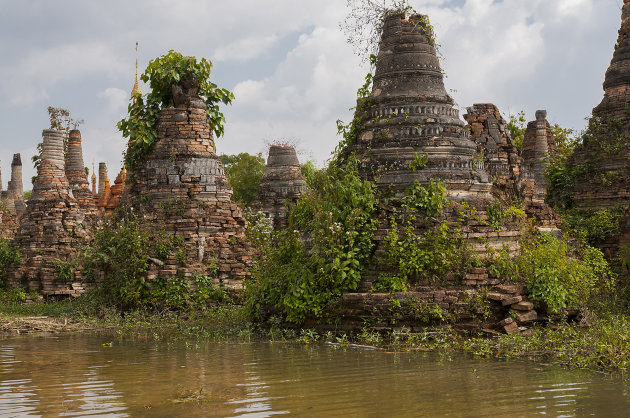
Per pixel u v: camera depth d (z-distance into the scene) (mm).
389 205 16297
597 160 28859
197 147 23328
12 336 16672
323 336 15195
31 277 25469
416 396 9148
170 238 21688
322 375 10664
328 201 16297
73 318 20172
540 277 15445
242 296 21062
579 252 22359
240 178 57500
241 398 9070
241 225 23266
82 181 32312
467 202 16578
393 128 17250
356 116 18250
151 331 17453
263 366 11555
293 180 34594
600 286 20172
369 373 10805
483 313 14789
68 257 26156
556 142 41656
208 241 22203
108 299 21516
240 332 16016
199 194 22891
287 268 16516
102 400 9000
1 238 28625
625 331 12977
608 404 8680
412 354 12773
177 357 12711
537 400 8906
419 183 16219
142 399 9047
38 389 9758
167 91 23938
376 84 18156
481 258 15711
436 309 14508
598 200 28422
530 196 24156
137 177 23516
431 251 15461
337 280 15422
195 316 19641
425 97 17453
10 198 48312
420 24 18094
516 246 16594
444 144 16953
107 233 21891
